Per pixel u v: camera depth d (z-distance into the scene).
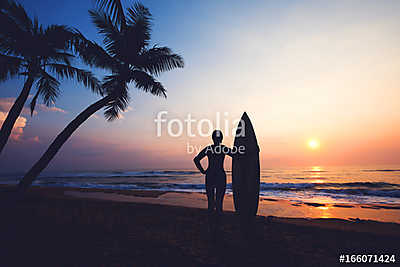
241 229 3.69
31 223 3.77
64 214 4.54
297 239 3.21
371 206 7.19
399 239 3.27
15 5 5.53
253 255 2.58
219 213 3.21
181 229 3.70
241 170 3.82
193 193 10.22
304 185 17.88
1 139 5.82
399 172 39.66
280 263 2.38
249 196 3.72
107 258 2.41
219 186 3.26
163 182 22.92
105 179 29.67
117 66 7.18
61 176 39.75
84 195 8.84
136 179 28.84
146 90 7.63
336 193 12.80
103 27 7.02
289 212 6.11
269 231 3.61
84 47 6.27
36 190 10.10
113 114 8.01
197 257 2.49
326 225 4.16
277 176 33.53
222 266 2.26
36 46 5.67
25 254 2.48
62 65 7.06
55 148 6.01
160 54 7.45
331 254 2.66
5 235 3.12
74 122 6.23
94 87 8.03
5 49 5.77
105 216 4.52
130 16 7.07
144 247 2.79
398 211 6.38
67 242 2.89
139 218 4.48
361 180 24.31
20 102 6.13
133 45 6.94
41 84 7.37
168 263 2.31
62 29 5.82
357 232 3.61
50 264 2.23
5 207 4.93
